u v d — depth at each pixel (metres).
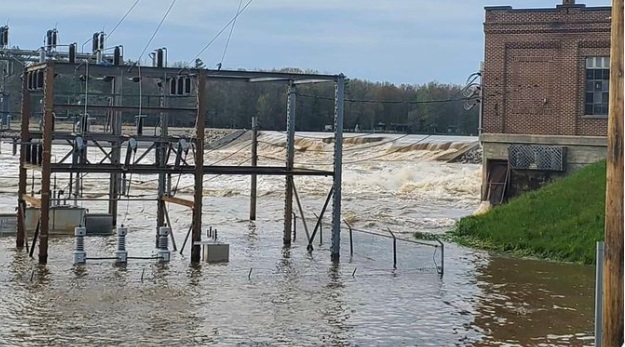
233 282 20.62
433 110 126.69
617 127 9.27
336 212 24.75
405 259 24.81
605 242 9.37
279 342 14.70
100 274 21.17
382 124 114.31
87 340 14.48
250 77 24.66
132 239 28.53
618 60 9.27
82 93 27.00
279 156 90.75
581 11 37.78
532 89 38.56
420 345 14.84
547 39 38.28
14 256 23.56
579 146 37.38
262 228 33.78
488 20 39.25
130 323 15.84
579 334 15.95
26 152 24.73
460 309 18.09
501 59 39.03
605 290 9.34
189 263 23.50
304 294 19.27
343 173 69.50
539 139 37.94
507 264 24.81
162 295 18.67
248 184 59.16
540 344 15.12
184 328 15.54
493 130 39.06
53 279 20.25
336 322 16.44
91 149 79.19
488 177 39.03
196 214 23.55
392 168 73.75
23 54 36.75
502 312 17.89
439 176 67.25
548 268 24.12
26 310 16.73
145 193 51.03
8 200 41.81
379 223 37.50
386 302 18.58
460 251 27.56
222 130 120.38
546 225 28.58
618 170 9.27
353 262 24.39
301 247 27.62
